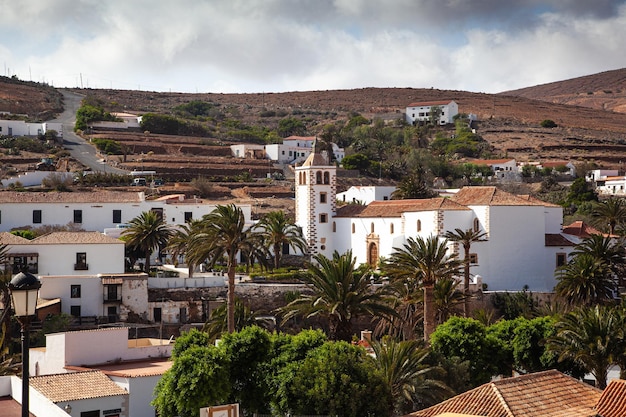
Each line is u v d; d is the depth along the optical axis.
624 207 115.25
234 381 53.38
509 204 100.12
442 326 65.69
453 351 63.78
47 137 193.62
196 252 72.12
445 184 191.50
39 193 113.25
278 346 55.09
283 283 98.31
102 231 112.81
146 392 53.78
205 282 92.94
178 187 155.75
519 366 67.06
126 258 106.31
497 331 68.25
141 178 159.12
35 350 62.59
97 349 59.28
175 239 94.12
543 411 45.97
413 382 54.25
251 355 54.00
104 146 192.88
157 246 103.31
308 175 116.56
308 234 116.75
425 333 70.81
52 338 59.94
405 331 78.19
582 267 85.62
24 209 109.88
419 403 55.62
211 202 134.62
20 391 34.25
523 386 48.59
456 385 59.75
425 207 102.62
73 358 58.12
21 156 174.12
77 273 92.94
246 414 53.25
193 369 48.88
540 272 101.12
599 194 177.75
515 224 100.38
